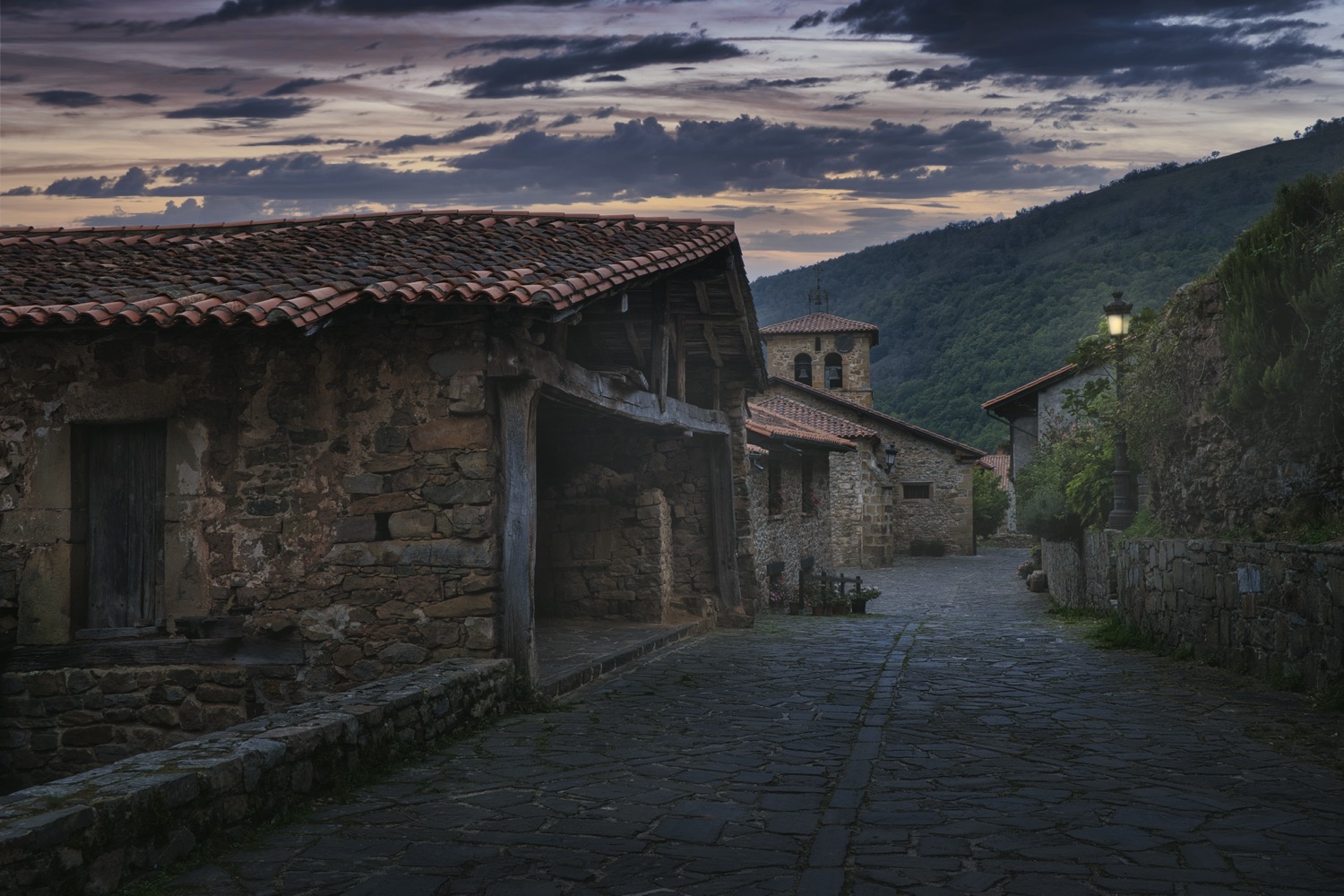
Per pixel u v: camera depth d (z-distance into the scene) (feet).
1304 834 15.16
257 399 27.37
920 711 25.31
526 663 26.23
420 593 26.37
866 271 567.18
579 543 44.32
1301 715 23.81
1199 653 33.40
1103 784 18.15
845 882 13.34
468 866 14.11
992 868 13.82
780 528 73.77
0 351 28.40
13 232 37.22
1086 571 54.44
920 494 131.13
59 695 28.07
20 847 11.80
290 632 27.04
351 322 26.84
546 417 45.62
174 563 27.61
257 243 32.58
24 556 28.22
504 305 24.66
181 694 27.61
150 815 13.65
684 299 39.45
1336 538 25.23
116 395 27.89
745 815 16.39
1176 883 13.21
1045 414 83.46
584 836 15.34
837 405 129.39
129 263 30.66
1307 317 26.84
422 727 20.97
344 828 15.79
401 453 26.58
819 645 39.01
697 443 47.70
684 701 26.91
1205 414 34.60
